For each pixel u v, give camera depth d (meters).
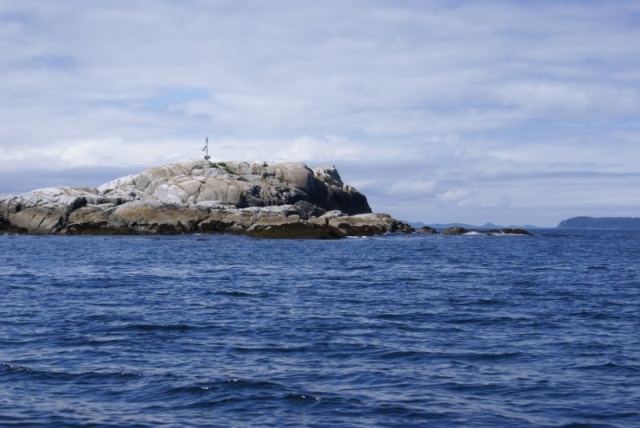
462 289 32.06
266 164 110.81
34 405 12.99
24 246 62.84
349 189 118.62
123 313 23.48
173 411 12.77
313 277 37.41
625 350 17.97
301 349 17.86
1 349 17.53
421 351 17.67
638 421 12.37
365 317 23.09
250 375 15.11
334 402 13.30
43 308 24.55
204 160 109.69
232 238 78.50
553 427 12.05
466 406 13.15
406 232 106.00
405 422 12.28
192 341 18.83
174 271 40.12
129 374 15.14
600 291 31.69
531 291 31.45
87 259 48.59
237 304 26.14
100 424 12.03
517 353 17.48
